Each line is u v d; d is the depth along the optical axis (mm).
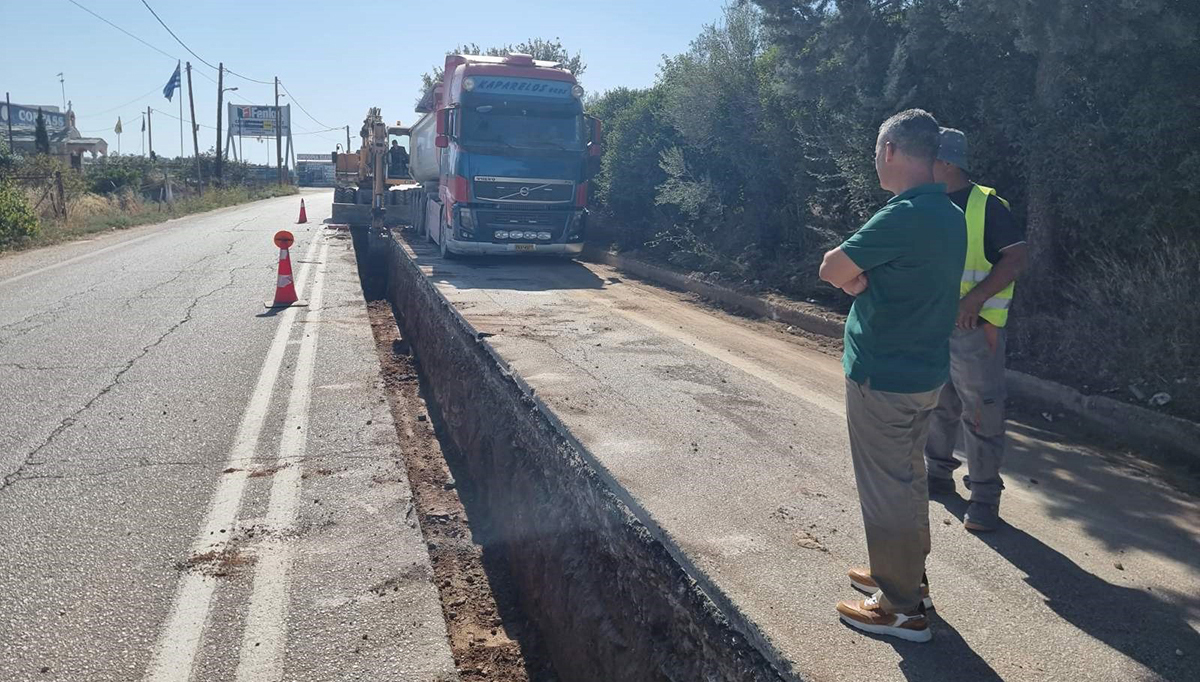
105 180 43719
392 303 16359
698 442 5641
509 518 5824
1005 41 8852
